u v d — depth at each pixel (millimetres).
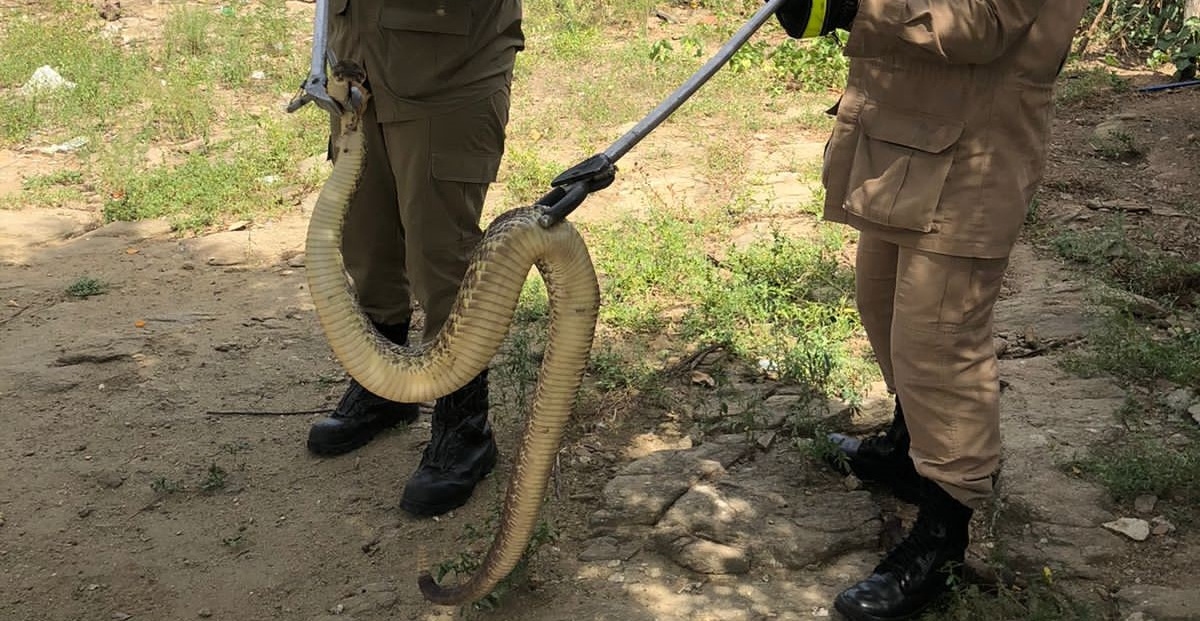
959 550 3408
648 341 5238
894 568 3422
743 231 6410
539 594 3602
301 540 3957
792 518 3830
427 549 3873
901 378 3289
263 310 5770
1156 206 6625
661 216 6477
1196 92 8727
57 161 8000
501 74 3973
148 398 4895
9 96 8984
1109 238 5980
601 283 5781
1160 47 9523
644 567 3709
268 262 6391
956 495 3295
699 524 3803
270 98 9031
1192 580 3520
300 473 4340
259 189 7348
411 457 4402
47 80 9109
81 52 9641
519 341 4793
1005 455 4102
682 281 5789
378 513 4082
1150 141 7645
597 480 4184
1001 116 3086
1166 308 5324
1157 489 3887
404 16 3744
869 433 4391
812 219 6500
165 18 10766
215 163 7762
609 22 10742
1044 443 4168
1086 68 9453
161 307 5824
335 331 2898
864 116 3207
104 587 3756
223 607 3650
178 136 8305
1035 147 3176
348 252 4262
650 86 8914
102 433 4637
